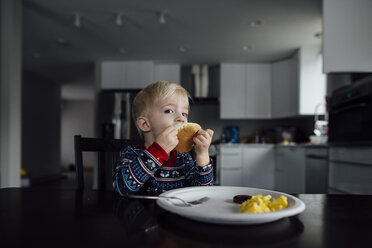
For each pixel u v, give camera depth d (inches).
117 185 25.1
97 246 11.9
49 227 14.6
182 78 198.2
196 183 29.2
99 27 129.2
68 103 344.8
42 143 235.1
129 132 171.0
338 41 81.0
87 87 272.8
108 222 15.6
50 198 22.6
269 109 179.6
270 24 123.3
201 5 107.1
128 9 111.5
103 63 184.9
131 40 145.4
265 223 15.5
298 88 152.1
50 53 167.9
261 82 181.6
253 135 195.5
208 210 18.0
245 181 166.6
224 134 193.2
